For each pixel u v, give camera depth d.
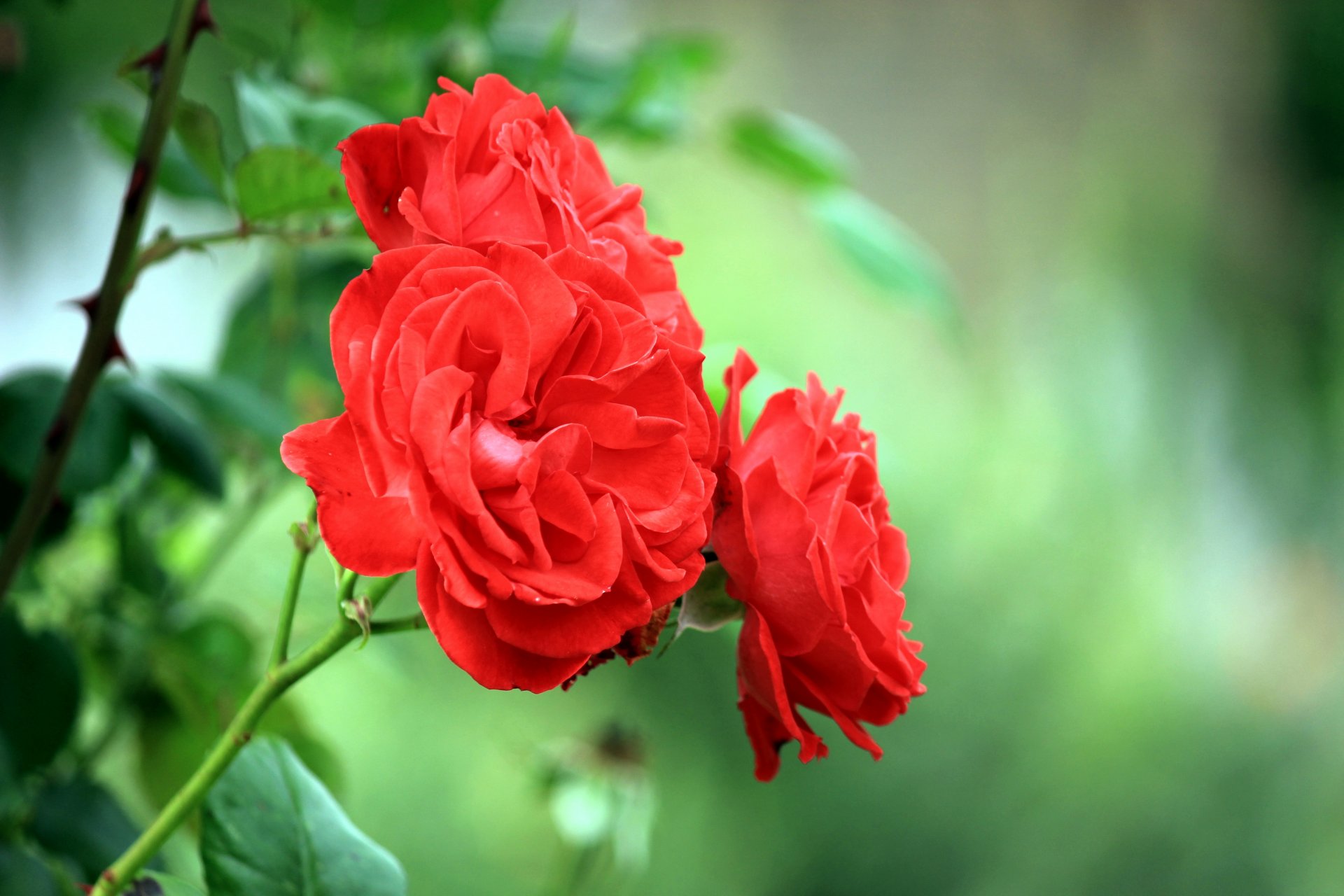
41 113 2.88
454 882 2.07
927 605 3.17
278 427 0.92
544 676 0.73
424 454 0.72
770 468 0.77
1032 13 5.24
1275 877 3.19
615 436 0.74
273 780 0.79
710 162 2.77
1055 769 3.11
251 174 0.82
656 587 0.74
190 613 0.95
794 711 0.80
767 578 0.77
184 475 0.90
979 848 2.95
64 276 3.40
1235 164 5.45
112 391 0.90
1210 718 3.51
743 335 2.87
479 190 0.76
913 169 4.98
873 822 2.87
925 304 1.17
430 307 0.73
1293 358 5.01
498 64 0.97
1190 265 4.76
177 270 2.71
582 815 1.16
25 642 0.88
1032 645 3.23
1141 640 3.44
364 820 2.06
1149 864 3.08
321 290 1.01
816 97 4.87
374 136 0.76
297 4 0.96
